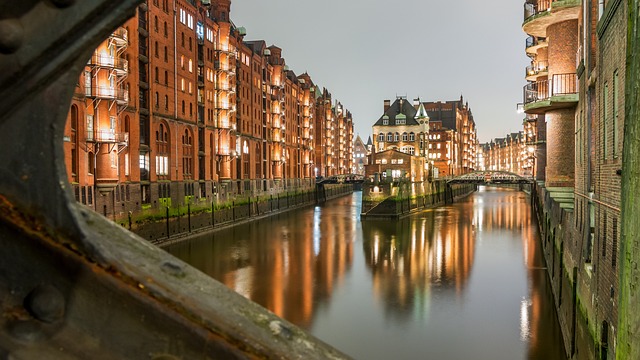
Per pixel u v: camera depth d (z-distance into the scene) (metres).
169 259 1.50
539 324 23.48
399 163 86.25
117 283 1.29
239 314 1.47
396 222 64.62
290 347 1.48
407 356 19.94
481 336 21.94
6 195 1.23
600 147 13.95
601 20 13.45
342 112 150.88
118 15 1.24
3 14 1.19
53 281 1.26
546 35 26.36
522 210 81.56
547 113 25.70
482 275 33.47
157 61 45.38
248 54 71.56
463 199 113.81
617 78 11.57
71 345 1.26
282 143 85.88
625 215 5.43
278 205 80.44
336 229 57.53
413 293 29.11
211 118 57.72
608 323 11.83
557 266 26.69
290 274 34.03
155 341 1.33
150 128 43.97
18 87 1.21
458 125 154.62
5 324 1.22
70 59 1.23
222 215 58.62
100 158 35.44
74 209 1.26
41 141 1.25
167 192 46.91
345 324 23.77
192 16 52.47
